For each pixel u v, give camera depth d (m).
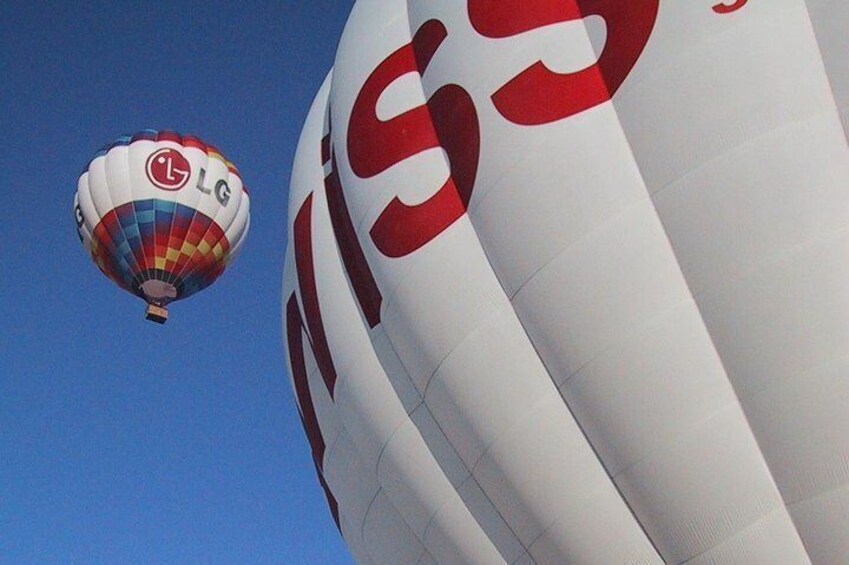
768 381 12.41
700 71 12.98
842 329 12.13
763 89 12.67
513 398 14.07
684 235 12.88
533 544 14.22
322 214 17.48
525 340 14.10
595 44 13.95
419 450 15.53
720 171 12.70
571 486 13.69
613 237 13.25
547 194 13.71
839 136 12.46
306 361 18.02
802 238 12.32
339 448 17.28
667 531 13.05
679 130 12.99
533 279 13.79
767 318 12.39
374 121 16.02
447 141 15.07
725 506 12.63
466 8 15.30
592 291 13.30
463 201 14.76
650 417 12.98
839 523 12.12
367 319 16.17
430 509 15.48
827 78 12.60
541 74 14.17
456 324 14.52
